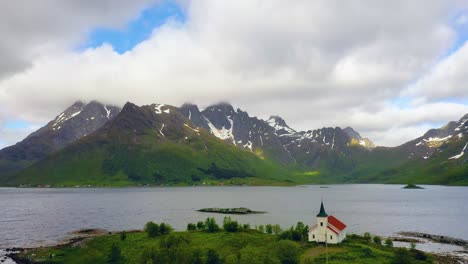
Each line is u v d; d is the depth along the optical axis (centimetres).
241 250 11350
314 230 12138
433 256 11931
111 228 18350
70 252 12975
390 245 12888
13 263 11988
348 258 10281
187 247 10506
